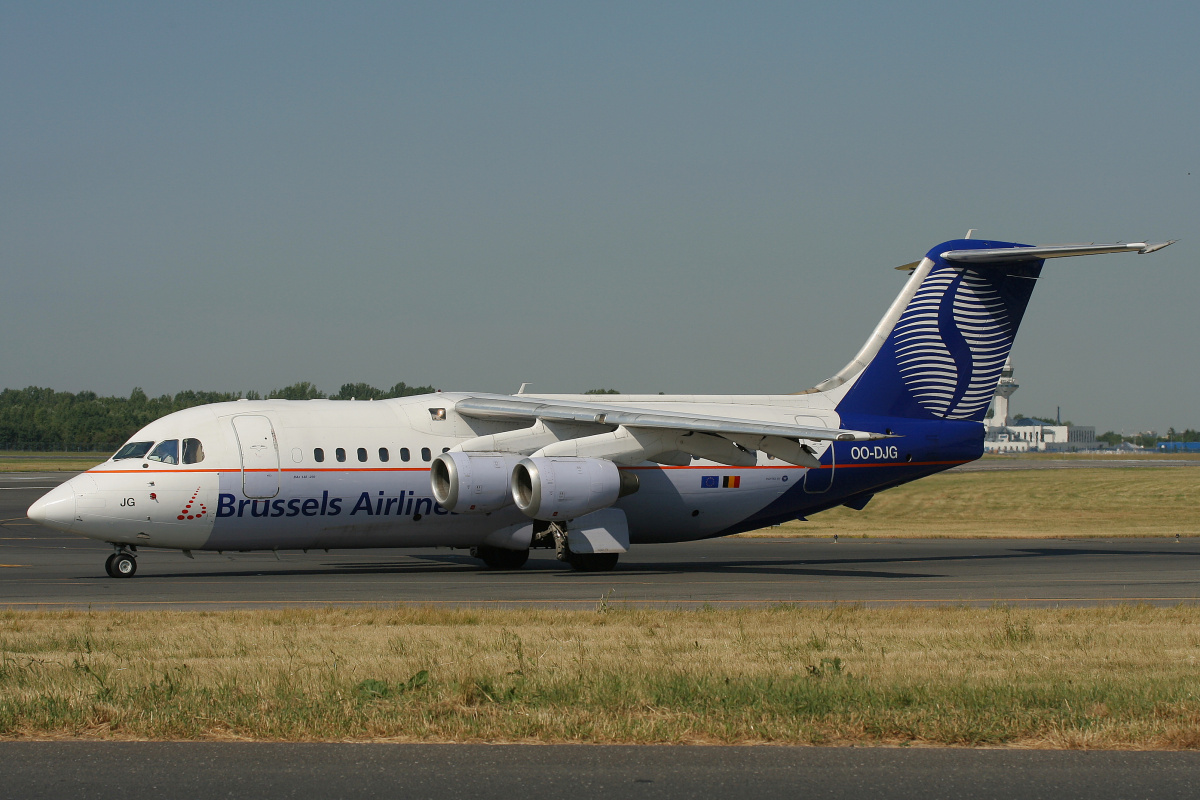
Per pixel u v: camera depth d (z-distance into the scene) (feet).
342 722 64.95
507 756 59.98
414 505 181.68
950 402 213.87
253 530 173.47
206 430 172.35
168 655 90.74
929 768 58.18
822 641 98.43
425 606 121.39
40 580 164.86
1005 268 214.48
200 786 54.80
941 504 388.57
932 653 93.35
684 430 180.86
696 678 77.71
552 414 184.85
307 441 176.55
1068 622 115.14
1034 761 59.52
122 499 165.58
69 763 58.34
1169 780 56.39
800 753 60.80
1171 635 104.47
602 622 112.98
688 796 53.78
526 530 187.73
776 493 202.59
